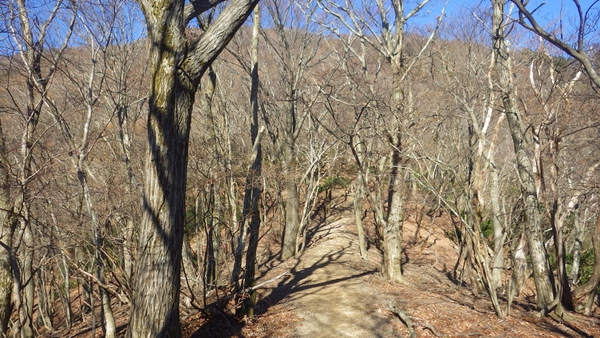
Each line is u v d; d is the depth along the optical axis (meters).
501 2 13.27
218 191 13.74
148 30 7.74
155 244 7.82
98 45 13.31
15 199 10.69
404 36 18.39
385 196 21.47
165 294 7.91
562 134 12.83
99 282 9.45
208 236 12.24
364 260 19.16
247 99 23.55
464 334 10.77
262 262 19.75
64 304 16.22
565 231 17.61
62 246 9.65
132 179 12.09
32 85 10.71
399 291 14.58
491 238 18.48
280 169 20.48
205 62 8.05
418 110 15.40
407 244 24.02
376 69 20.50
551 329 11.41
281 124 22.23
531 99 13.53
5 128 12.18
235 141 23.31
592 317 12.80
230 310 11.81
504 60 13.39
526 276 13.89
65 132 11.67
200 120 18.47
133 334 7.85
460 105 14.53
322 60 22.67
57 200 10.86
